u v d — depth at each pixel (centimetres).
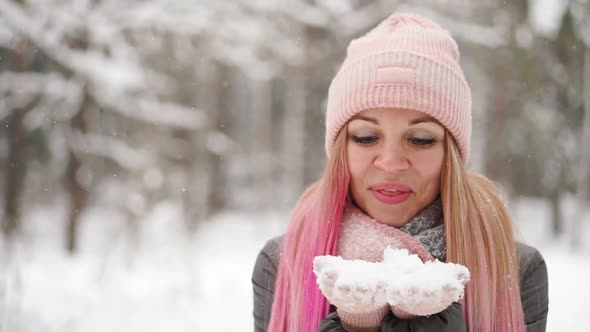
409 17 143
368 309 98
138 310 557
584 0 1025
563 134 1228
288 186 1428
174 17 713
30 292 574
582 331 510
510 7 1027
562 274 754
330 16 1095
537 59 1045
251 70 1034
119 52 694
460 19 1093
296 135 1395
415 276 96
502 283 132
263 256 159
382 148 125
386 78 124
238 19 874
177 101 833
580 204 1234
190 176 793
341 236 130
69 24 659
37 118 704
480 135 1285
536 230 1371
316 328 131
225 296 633
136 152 719
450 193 129
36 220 906
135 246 682
